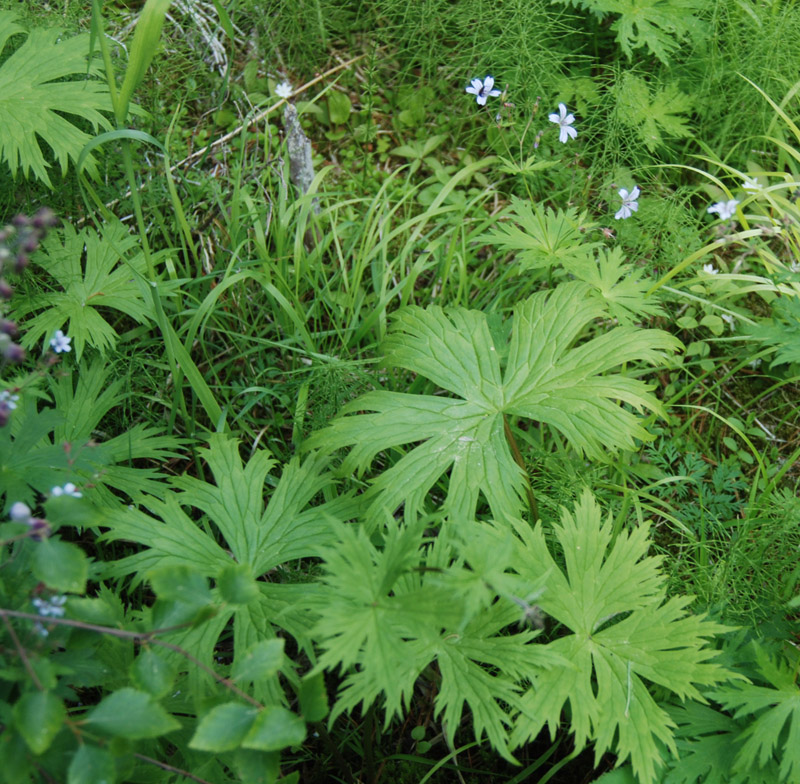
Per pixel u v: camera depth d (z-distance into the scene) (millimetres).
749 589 605
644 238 767
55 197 724
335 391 666
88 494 562
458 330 615
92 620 417
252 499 559
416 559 444
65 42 705
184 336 729
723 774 513
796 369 749
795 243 757
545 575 482
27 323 643
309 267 739
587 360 590
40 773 416
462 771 587
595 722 488
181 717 494
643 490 638
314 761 588
